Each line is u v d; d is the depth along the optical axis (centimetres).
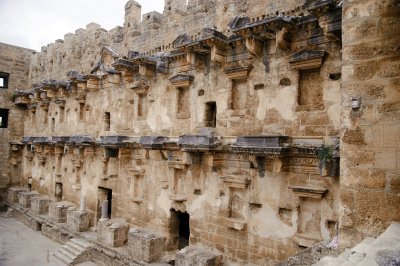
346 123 684
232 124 1456
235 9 1451
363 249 555
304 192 1194
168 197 1762
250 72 1402
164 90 1814
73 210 2394
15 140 3425
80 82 2388
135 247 1703
